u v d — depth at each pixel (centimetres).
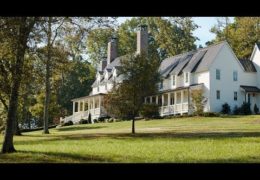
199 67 4562
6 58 1405
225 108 4350
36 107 4441
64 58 1730
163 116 4319
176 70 4900
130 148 1529
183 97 4688
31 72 1509
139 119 4331
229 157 1214
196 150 1414
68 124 4909
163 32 6750
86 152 1405
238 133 2195
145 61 2569
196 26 6688
